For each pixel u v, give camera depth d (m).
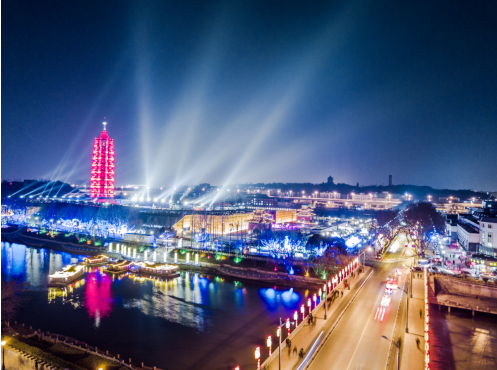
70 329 91.81
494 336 84.62
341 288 117.62
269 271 142.00
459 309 99.81
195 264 157.50
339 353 71.81
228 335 88.44
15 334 81.50
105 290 125.38
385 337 79.62
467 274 131.88
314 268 138.50
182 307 108.19
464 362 71.75
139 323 95.88
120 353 79.44
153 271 145.88
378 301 104.44
